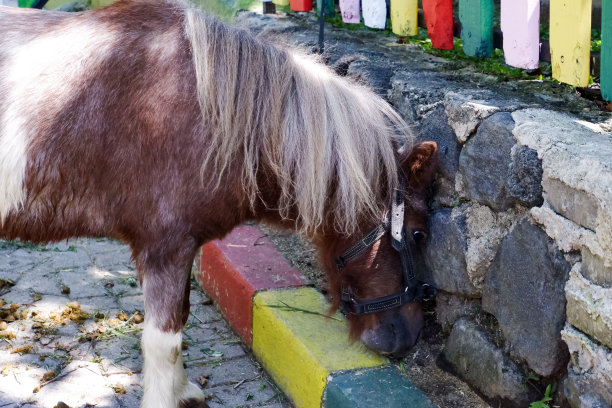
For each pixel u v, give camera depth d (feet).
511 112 9.93
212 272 13.76
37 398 10.92
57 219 9.79
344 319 11.53
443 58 13.89
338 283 10.50
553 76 10.91
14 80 9.38
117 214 9.80
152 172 9.54
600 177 8.09
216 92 9.34
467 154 10.32
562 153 8.66
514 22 11.26
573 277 8.60
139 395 11.19
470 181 10.31
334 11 16.53
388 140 9.86
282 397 11.29
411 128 11.40
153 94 9.41
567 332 8.72
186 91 9.43
